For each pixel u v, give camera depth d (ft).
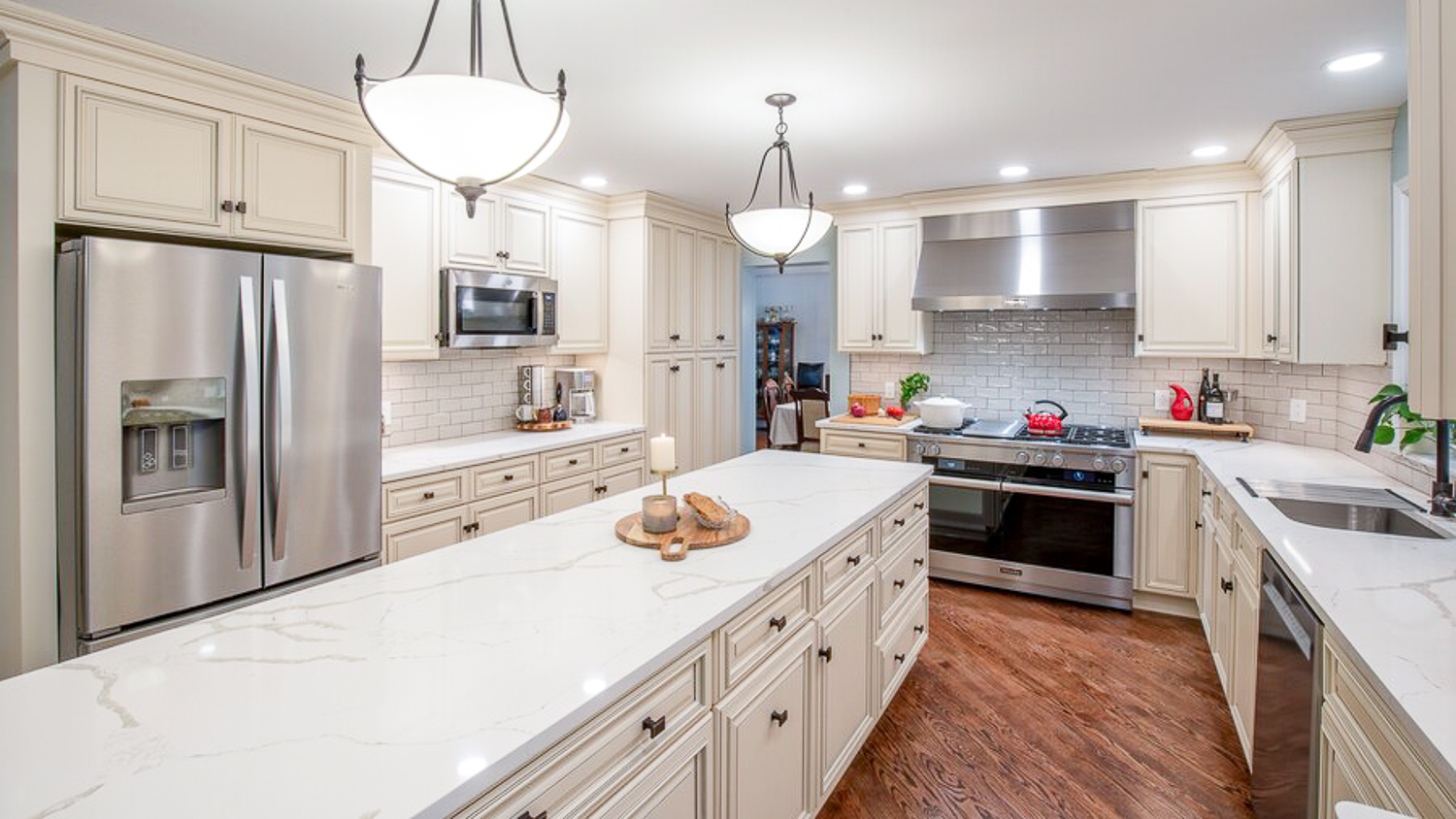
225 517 7.78
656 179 13.39
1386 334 8.75
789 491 8.43
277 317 8.07
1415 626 4.49
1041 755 8.00
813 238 8.92
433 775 2.99
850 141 10.97
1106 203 13.21
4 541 7.18
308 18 6.97
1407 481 8.37
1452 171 2.87
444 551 6.10
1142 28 7.18
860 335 15.71
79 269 6.82
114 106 7.47
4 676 7.26
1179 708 8.98
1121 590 12.14
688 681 4.62
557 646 4.24
